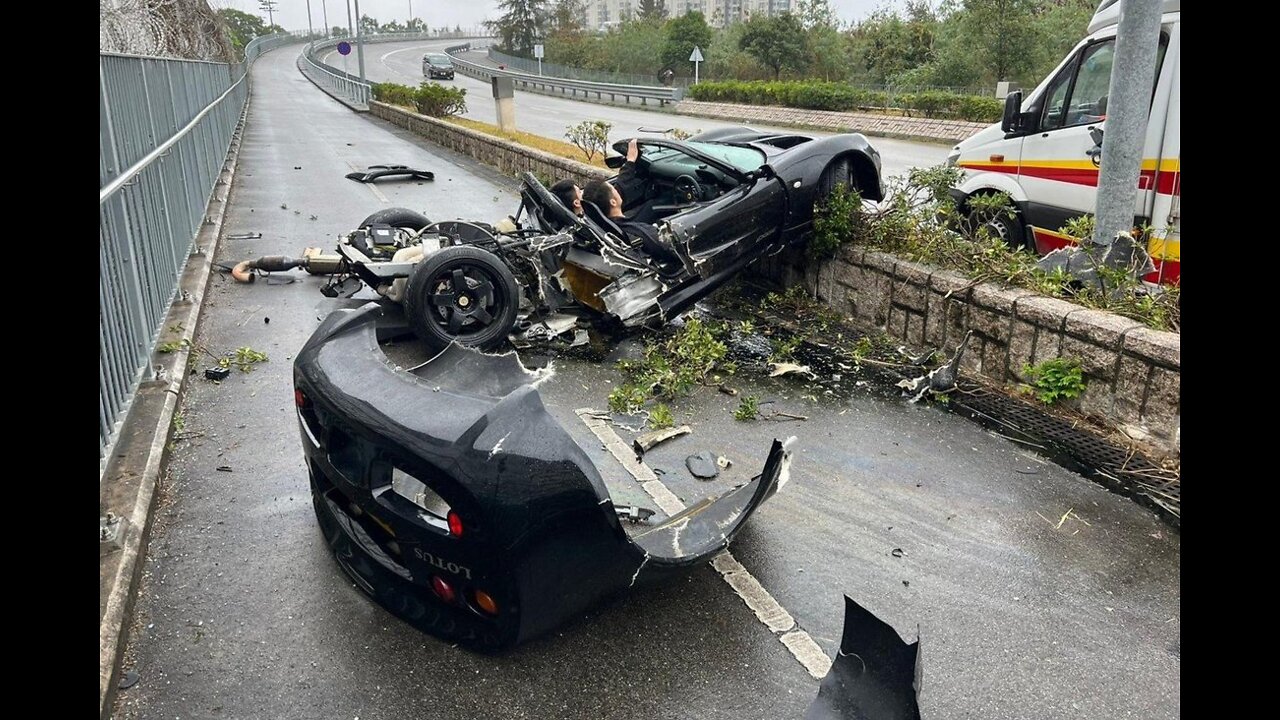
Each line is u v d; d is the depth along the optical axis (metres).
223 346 5.88
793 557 3.47
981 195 7.86
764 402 5.17
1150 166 5.91
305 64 61.16
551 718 2.55
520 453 2.46
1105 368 4.61
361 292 7.20
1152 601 3.19
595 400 5.16
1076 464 4.30
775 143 7.29
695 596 3.18
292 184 14.05
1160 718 2.61
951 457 4.41
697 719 2.56
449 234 6.66
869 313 6.42
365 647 2.83
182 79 9.48
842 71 42.41
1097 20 6.82
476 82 53.53
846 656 2.57
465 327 5.73
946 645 2.94
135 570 3.07
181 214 7.64
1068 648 2.93
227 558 3.31
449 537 2.51
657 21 66.94
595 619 3.02
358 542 2.92
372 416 2.63
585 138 13.81
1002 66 29.84
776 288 7.54
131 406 4.32
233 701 2.58
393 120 27.70
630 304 5.77
